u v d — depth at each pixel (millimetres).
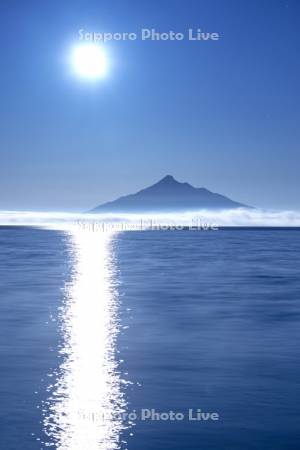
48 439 15883
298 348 27188
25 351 26297
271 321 35125
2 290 51312
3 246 152625
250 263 87375
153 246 153750
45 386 20609
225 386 20766
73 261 91938
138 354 25734
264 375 22312
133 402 18969
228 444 15734
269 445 15711
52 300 44656
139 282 58969
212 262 89625
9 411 18000
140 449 15320
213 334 30719
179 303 43188
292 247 148375
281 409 18375
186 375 22281
